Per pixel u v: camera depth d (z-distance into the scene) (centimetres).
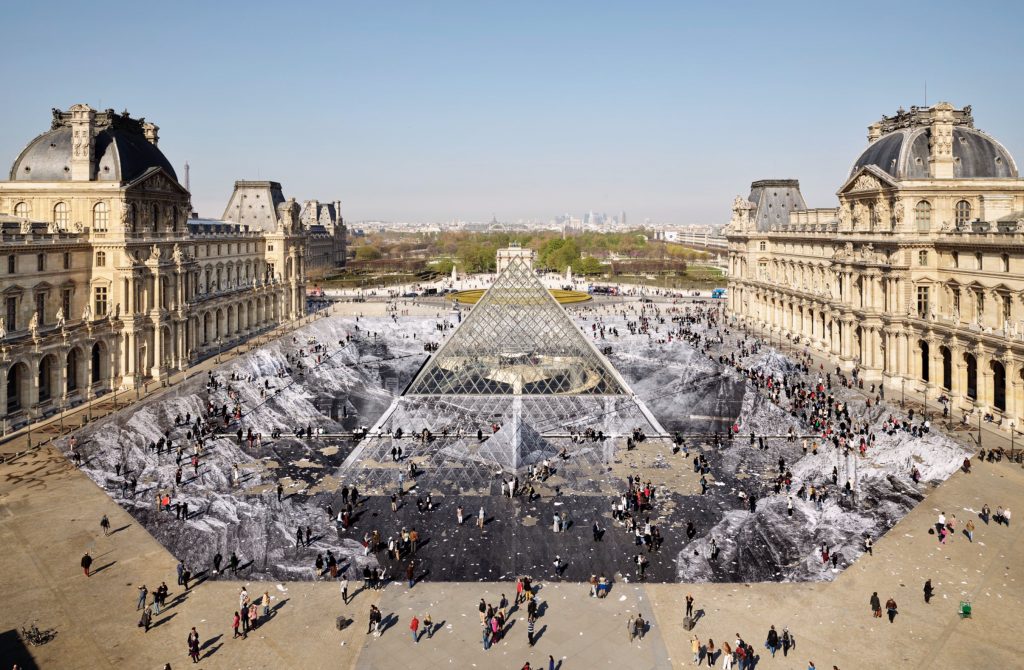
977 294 10294
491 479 8100
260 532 6694
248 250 18700
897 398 11194
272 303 19475
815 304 15362
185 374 13175
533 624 5012
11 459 8444
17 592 5509
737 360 14475
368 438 9656
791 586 5684
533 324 11675
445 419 10488
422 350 16288
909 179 11438
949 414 10044
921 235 11456
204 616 5247
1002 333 9531
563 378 11438
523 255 11881
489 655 4762
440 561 6153
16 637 4919
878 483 7731
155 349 12612
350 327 19225
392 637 4978
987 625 5053
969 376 10494
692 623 5100
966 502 7156
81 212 11875
